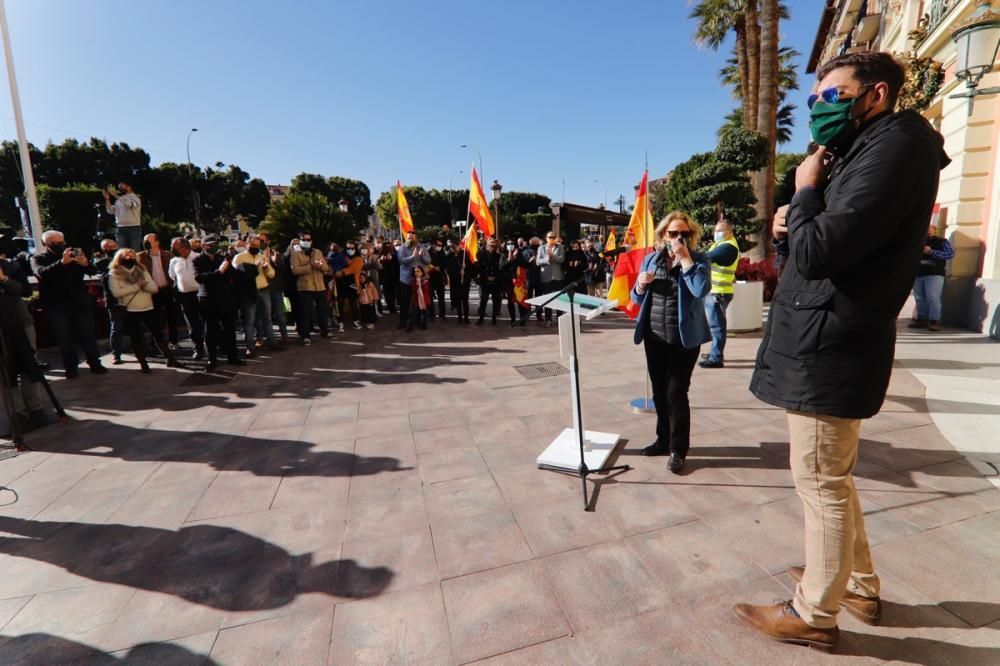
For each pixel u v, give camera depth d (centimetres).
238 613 214
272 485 334
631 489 305
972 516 260
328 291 955
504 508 290
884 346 159
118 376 662
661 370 339
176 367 709
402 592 222
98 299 940
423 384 572
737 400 468
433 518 283
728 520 268
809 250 150
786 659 178
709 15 1728
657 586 219
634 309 349
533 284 1030
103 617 216
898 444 349
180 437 432
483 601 215
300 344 866
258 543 266
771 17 1294
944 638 183
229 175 5116
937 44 844
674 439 323
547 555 244
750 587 216
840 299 156
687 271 302
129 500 321
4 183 3762
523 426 423
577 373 296
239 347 856
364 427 438
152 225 2406
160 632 206
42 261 638
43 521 299
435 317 1188
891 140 143
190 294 743
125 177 4147
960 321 771
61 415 490
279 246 1098
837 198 150
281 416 478
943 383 480
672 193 1323
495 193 1614
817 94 163
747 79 1758
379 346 828
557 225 1925
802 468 174
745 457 343
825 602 173
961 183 749
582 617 203
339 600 219
